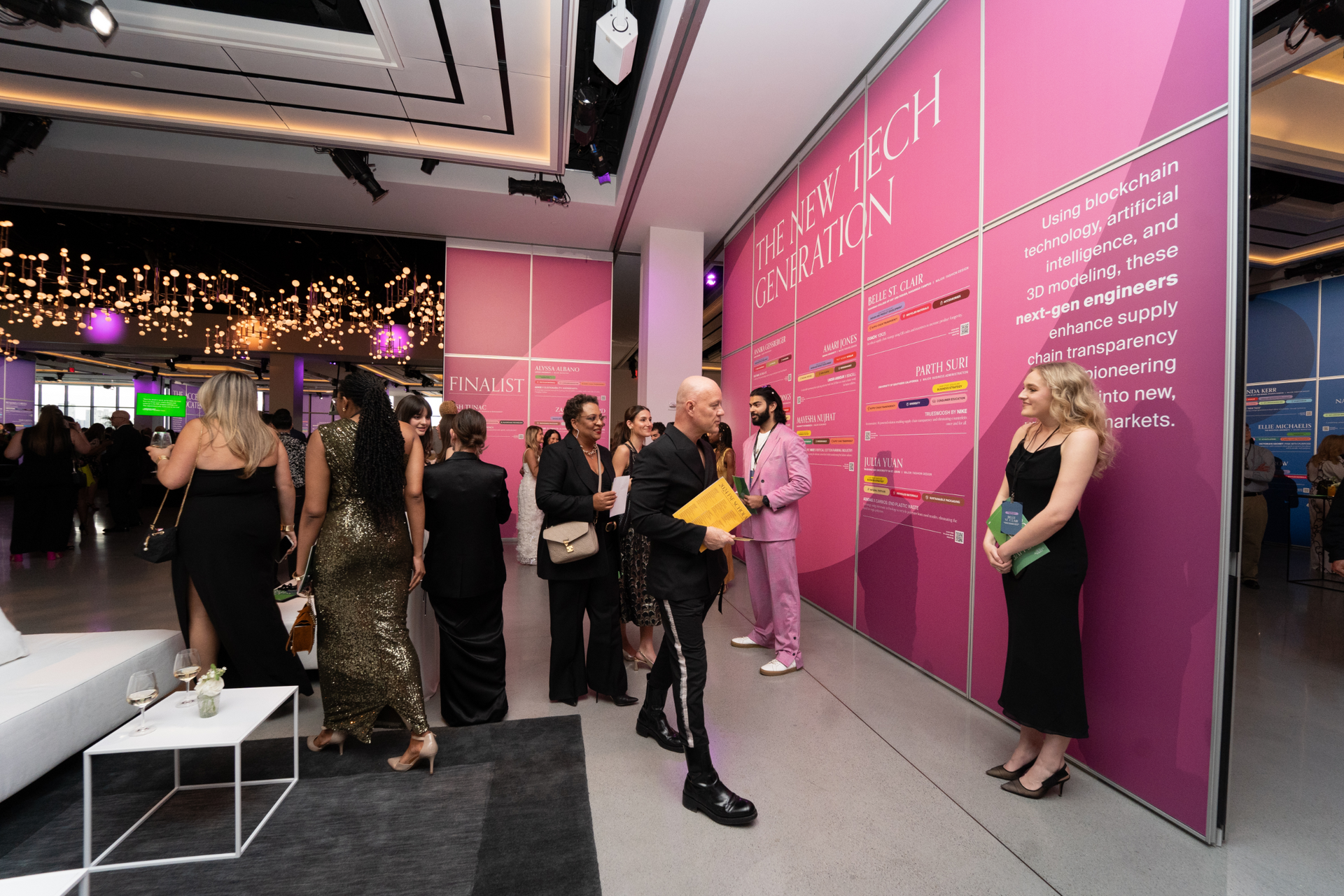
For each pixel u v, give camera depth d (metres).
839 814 1.84
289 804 1.88
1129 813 1.86
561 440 2.67
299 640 2.12
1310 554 6.08
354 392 2.15
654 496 1.84
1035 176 2.39
